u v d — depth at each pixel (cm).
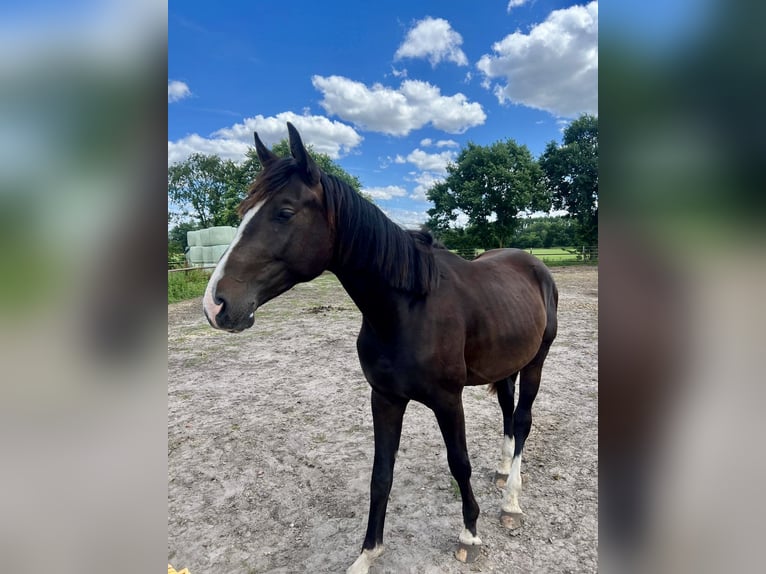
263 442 305
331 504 231
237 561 191
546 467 257
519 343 198
